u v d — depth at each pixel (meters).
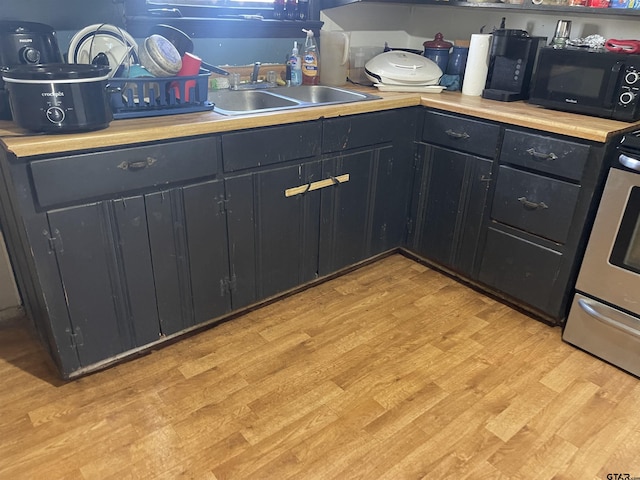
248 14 2.36
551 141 1.87
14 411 1.60
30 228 1.42
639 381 1.79
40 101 1.35
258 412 1.63
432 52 2.62
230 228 1.87
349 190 2.23
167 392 1.70
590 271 1.84
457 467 1.45
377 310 2.21
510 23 2.51
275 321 2.11
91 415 1.59
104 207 1.54
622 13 1.91
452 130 2.22
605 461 1.47
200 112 1.79
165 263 1.75
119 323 1.73
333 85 2.55
